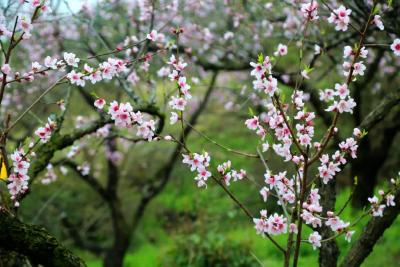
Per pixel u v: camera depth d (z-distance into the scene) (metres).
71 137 1.75
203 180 1.29
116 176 3.95
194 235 4.00
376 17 1.18
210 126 6.66
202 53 3.22
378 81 4.02
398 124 3.90
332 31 2.42
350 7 1.74
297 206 1.31
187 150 1.28
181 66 1.27
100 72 1.31
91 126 1.78
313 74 3.57
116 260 3.91
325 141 1.23
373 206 1.29
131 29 2.70
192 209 4.69
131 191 5.65
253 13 2.70
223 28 3.35
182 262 3.91
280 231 1.28
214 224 4.32
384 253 3.48
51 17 1.96
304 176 1.25
